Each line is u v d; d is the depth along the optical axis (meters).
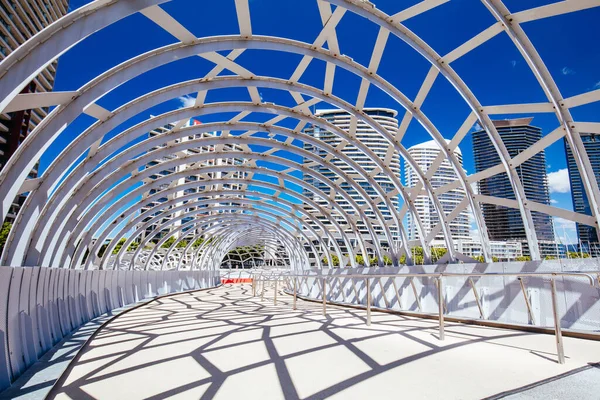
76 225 13.83
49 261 11.12
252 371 5.85
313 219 27.67
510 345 7.32
